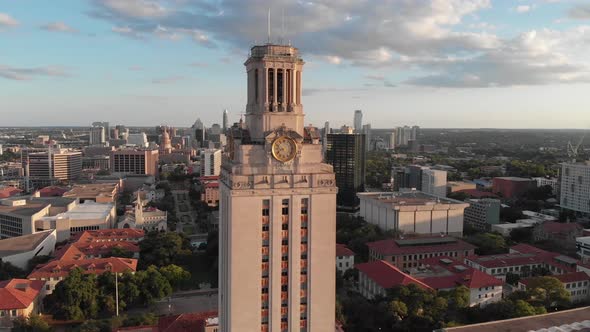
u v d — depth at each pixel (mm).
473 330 166500
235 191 129125
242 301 133500
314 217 135250
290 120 135125
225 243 140875
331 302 138750
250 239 132125
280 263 134625
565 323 171125
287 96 135500
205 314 194500
